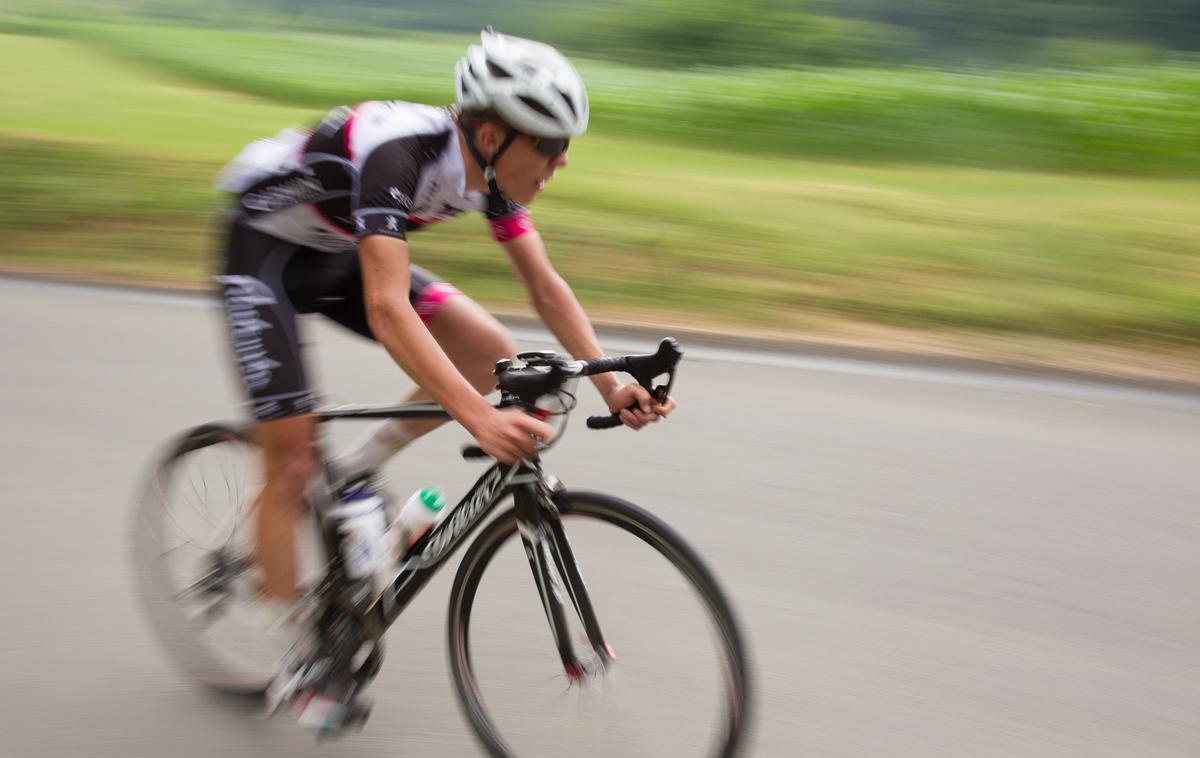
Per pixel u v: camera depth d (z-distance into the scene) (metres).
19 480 3.52
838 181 8.55
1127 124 10.74
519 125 1.99
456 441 3.79
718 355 4.77
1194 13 30.59
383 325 1.98
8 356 4.65
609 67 22.38
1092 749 2.33
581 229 6.51
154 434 3.88
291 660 2.33
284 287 2.31
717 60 24.92
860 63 25.16
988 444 3.87
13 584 2.93
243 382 2.23
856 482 3.56
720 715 2.02
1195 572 3.04
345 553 2.23
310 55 19.88
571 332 2.33
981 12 29.86
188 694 2.52
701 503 3.40
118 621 2.78
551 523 2.10
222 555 2.51
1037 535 3.23
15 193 7.23
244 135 9.54
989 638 2.72
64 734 2.38
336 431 3.72
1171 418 4.13
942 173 9.64
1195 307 5.31
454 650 2.29
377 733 2.38
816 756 2.30
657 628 2.07
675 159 9.73
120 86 13.98
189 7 41.44
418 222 2.21
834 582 2.96
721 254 6.18
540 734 2.21
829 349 4.88
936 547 3.16
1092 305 5.38
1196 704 2.48
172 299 5.55
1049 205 7.54
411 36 36.50
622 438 3.86
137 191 7.32
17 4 36.06
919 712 2.44
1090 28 30.88
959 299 5.50
